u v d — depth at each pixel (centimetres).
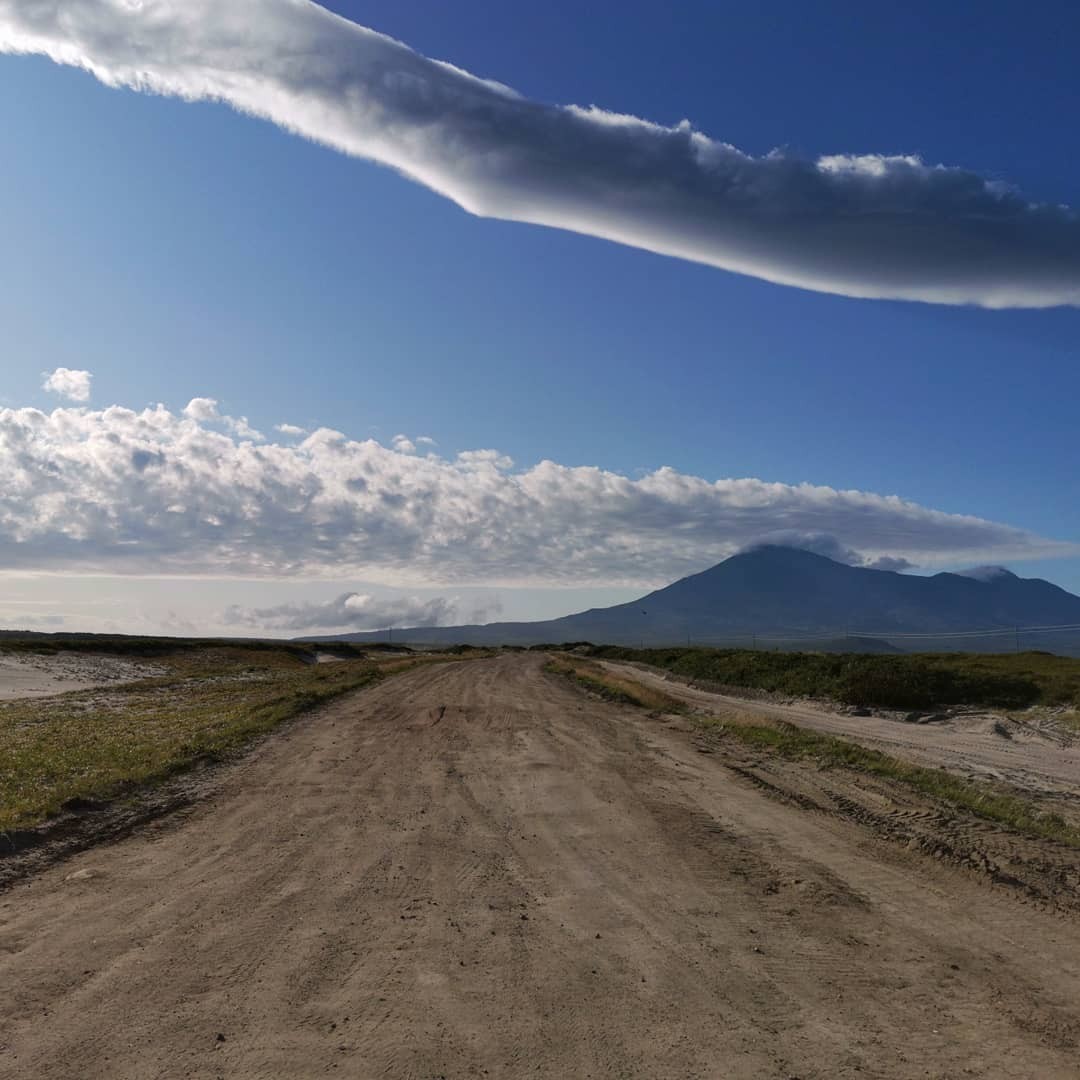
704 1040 469
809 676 3341
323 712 2438
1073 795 1344
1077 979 560
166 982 549
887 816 1060
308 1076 428
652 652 6994
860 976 564
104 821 1053
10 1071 432
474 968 575
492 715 2334
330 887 768
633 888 766
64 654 5138
